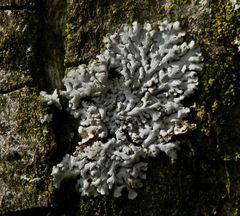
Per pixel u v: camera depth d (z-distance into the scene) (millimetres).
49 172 217
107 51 221
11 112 219
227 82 219
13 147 217
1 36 221
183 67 218
